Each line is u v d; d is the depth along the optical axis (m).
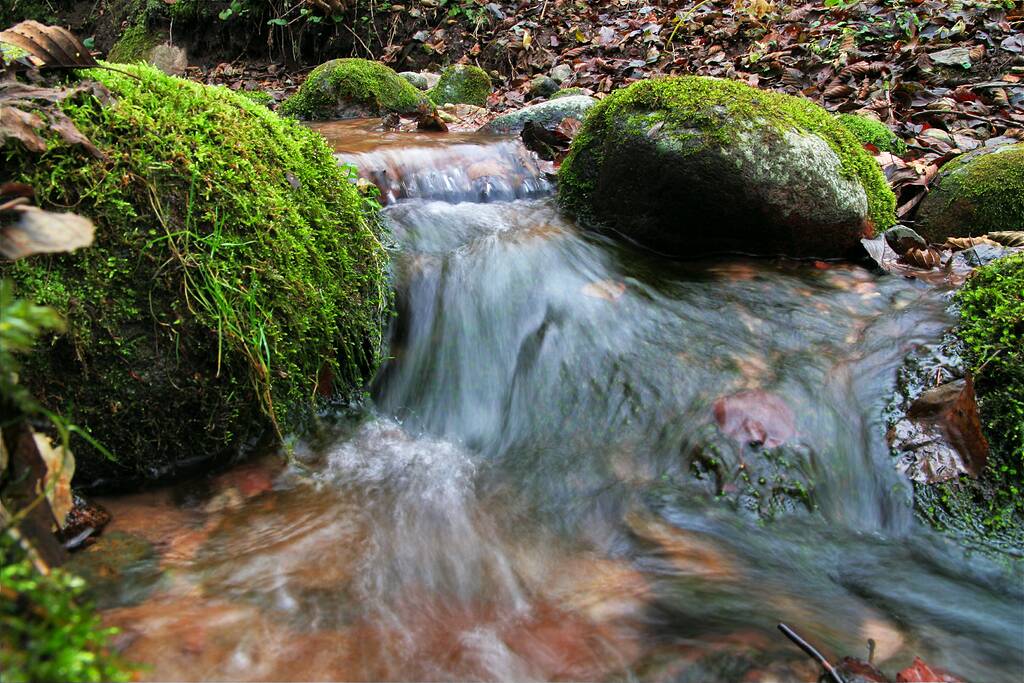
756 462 2.53
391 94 6.62
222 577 1.98
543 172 4.88
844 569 2.24
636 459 2.62
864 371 2.83
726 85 3.75
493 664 1.78
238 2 8.84
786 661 1.81
